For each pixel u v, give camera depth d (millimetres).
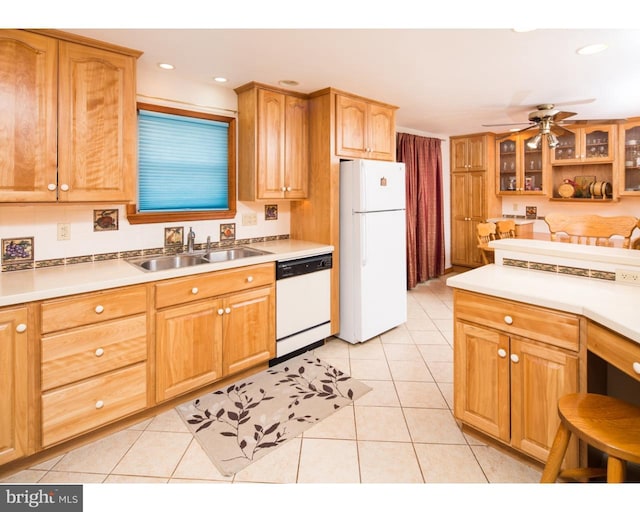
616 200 4766
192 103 2977
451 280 2049
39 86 2025
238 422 2277
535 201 5691
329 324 3383
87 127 2197
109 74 2268
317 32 2160
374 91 3318
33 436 1848
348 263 3396
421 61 2609
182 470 1875
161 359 2297
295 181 3363
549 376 1686
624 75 2939
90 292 1991
